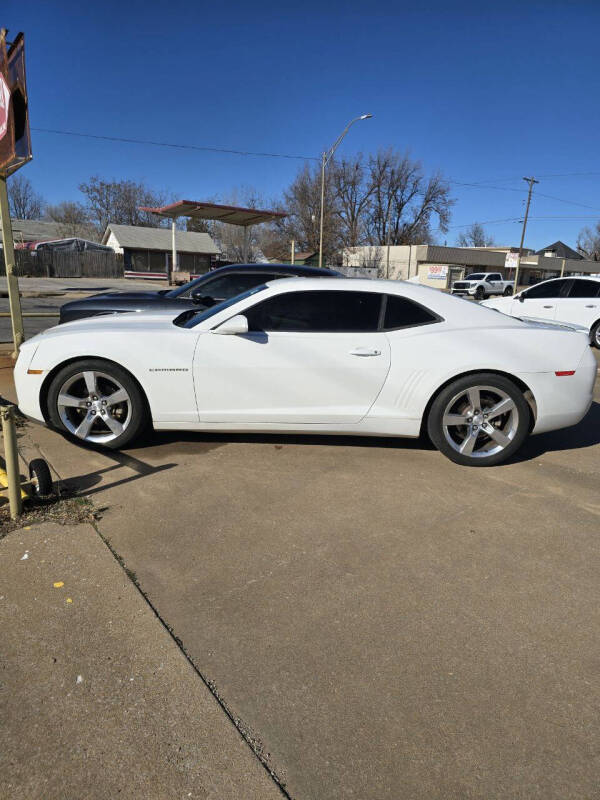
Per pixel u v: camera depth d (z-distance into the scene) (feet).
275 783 5.30
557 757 5.66
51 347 13.09
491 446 13.64
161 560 8.95
